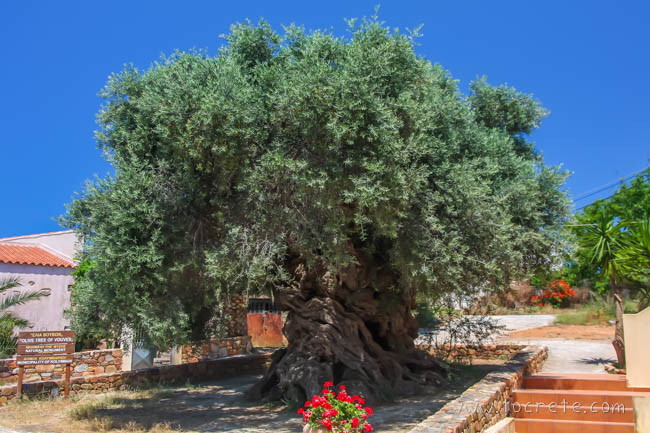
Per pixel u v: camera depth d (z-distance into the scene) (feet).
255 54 35.29
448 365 48.32
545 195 39.60
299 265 40.86
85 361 48.65
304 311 40.55
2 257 65.16
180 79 30.45
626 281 47.06
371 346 42.78
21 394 41.04
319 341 39.58
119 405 41.16
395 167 28.43
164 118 29.96
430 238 31.17
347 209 31.01
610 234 47.57
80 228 33.63
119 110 34.30
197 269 33.04
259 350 74.54
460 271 31.60
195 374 54.49
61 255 74.38
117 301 31.86
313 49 30.89
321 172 28.14
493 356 59.93
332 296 40.68
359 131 28.99
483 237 32.58
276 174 29.12
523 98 44.96
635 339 33.73
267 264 30.37
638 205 67.15
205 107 28.43
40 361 41.91
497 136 39.04
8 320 47.85
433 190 32.14
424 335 57.98
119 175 31.58
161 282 32.01
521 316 94.68
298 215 30.40
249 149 30.42
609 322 78.54
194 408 39.93
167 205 31.99
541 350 51.42
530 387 37.47
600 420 30.89
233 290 36.04
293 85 29.12
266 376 43.14
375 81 30.32
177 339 33.14
